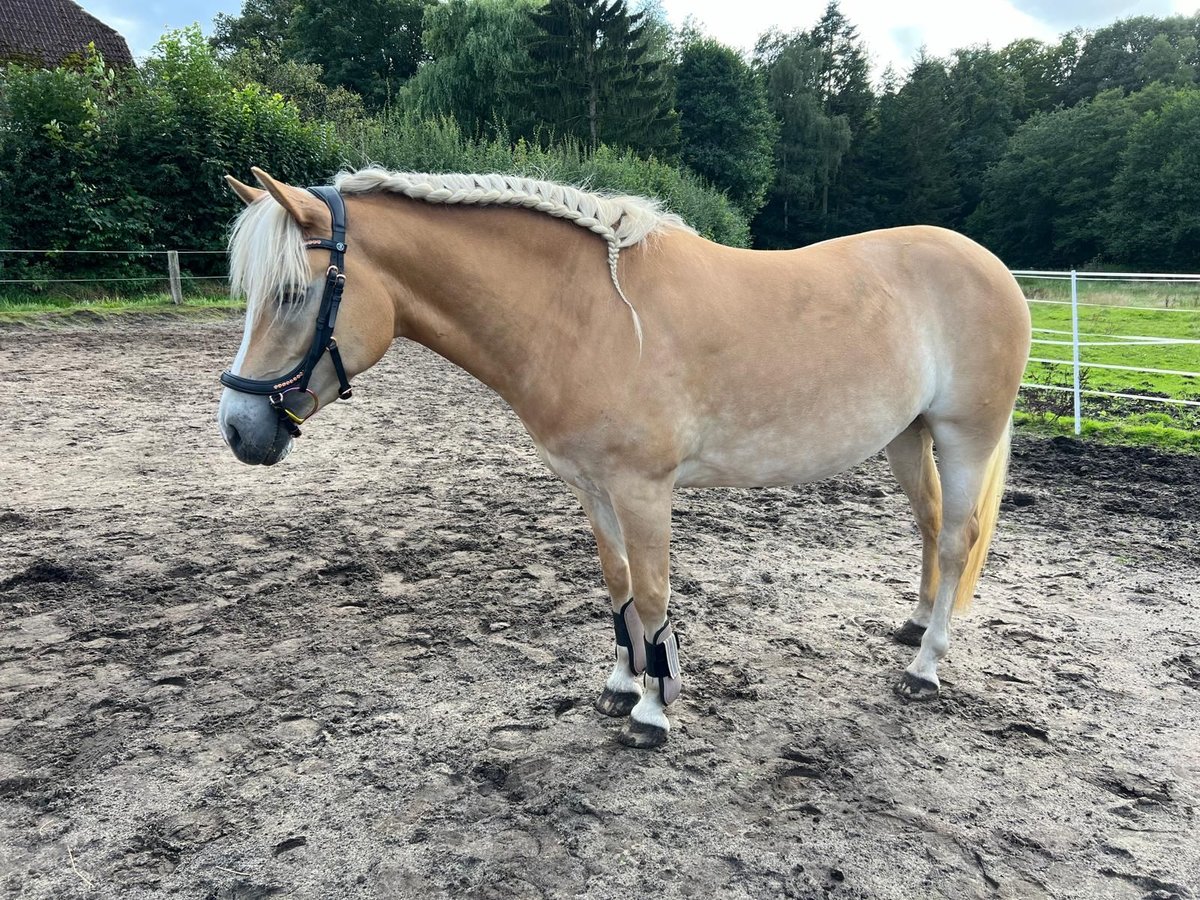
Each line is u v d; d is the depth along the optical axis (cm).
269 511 465
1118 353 1122
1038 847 203
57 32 1964
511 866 192
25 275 1189
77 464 538
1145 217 3578
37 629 316
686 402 219
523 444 648
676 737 250
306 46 3628
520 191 215
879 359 242
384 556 403
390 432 677
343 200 199
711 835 205
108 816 209
